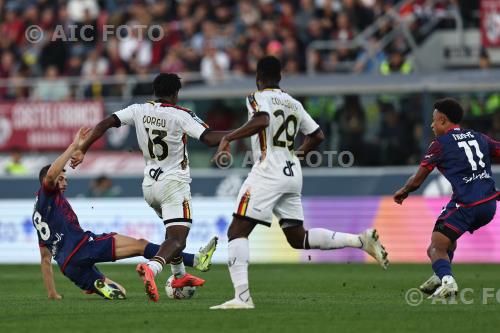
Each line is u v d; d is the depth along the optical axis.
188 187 34.03
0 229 64.31
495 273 49.91
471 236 59.78
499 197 33.62
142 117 33.56
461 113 34.03
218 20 84.19
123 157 72.62
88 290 35.00
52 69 80.88
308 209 63.06
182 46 82.00
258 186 30.08
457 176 33.41
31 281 46.69
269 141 30.27
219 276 49.38
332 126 66.62
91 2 87.50
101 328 26.84
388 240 61.53
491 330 26.36
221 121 68.12
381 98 66.19
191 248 62.16
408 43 75.31
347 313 30.11
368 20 79.56
